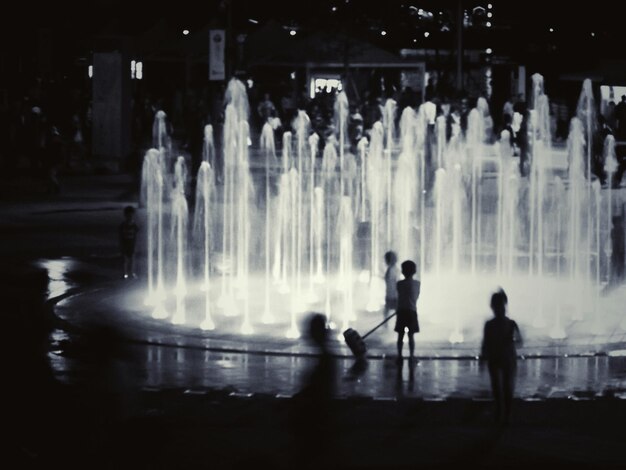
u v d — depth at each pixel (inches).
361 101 2134.6
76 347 679.1
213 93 1752.0
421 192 1421.0
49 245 1086.4
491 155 1910.7
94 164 1769.2
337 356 671.1
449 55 2452.0
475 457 474.9
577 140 1754.4
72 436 420.5
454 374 633.6
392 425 528.1
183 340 714.8
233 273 964.0
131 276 931.3
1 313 778.2
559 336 738.8
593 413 550.9
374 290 889.5
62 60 2222.0
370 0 2429.9
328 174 1635.1
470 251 1080.2
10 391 546.6
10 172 1640.0
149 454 428.5
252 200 1387.8
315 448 428.5
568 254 1076.5
